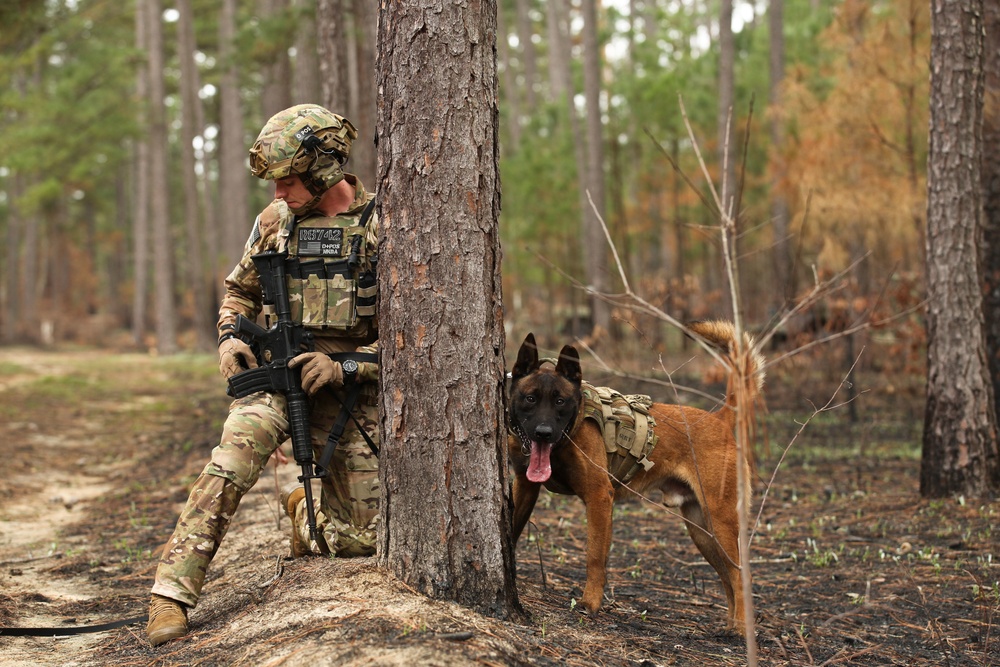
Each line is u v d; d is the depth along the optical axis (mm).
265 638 3242
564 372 4359
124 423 12891
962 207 7285
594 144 19125
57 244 46812
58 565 5535
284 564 3951
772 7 18281
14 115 31594
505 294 24453
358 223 3855
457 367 3436
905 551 6078
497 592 3471
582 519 6824
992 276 8156
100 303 54719
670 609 4711
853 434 10992
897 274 13062
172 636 3518
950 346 7359
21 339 38125
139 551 5766
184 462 9305
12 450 10047
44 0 13438
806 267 16188
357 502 3910
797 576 5605
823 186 10836
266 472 8234
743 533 2703
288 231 3844
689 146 18422
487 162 3502
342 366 3795
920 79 10375
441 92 3436
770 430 11055
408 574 3457
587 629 3752
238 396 3820
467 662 2871
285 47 17172
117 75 30469
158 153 30062
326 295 3789
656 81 18281
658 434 4527
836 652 4176
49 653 3750
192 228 30609
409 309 3451
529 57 34406
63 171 30438
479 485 3451
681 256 17828
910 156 10500
